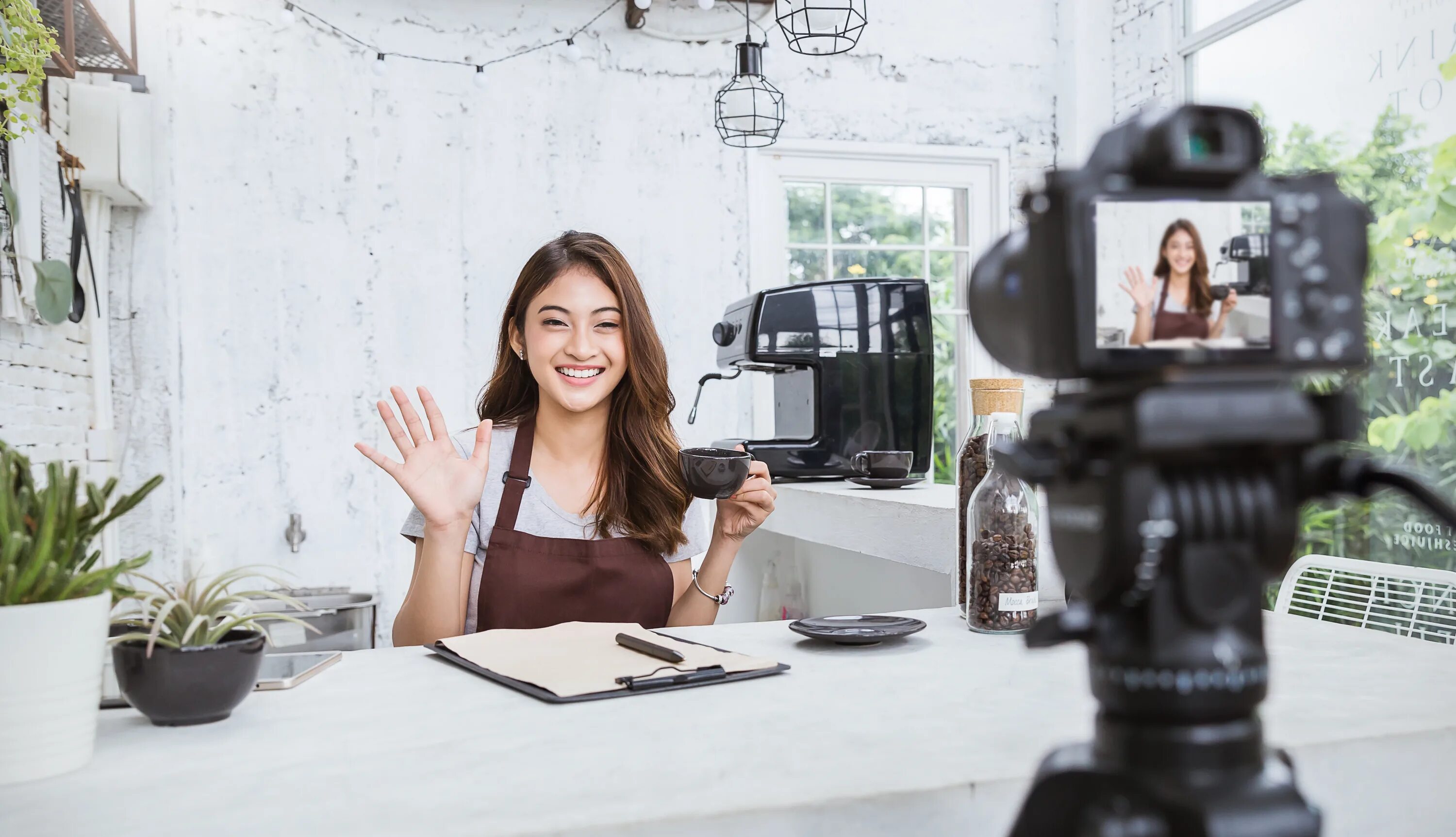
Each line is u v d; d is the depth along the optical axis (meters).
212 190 2.97
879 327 2.50
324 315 3.06
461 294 3.16
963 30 3.61
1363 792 0.73
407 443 1.31
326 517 3.05
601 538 1.61
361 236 3.09
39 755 0.67
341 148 3.08
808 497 2.19
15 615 0.66
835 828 0.61
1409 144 2.76
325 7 3.06
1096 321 0.45
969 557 1.21
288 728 0.80
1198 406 0.44
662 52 3.32
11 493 0.69
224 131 2.98
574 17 3.25
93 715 0.71
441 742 0.75
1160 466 0.46
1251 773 0.47
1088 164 0.49
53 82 2.43
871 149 3.50
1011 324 0.50
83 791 0.65
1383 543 2.81
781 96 3.03
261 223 3.01
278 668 1.00
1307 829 0.45
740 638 1.18
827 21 3.17
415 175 3.13
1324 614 1.44
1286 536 0.47
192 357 2.95
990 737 0.75
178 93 2.94
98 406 2.78
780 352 2.43
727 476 1.27
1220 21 3.33
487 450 1.35
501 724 0.80
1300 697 0.85
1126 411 0.44
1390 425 2.83
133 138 2.68
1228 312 0.46
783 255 3.49
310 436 3.04
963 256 3.68
